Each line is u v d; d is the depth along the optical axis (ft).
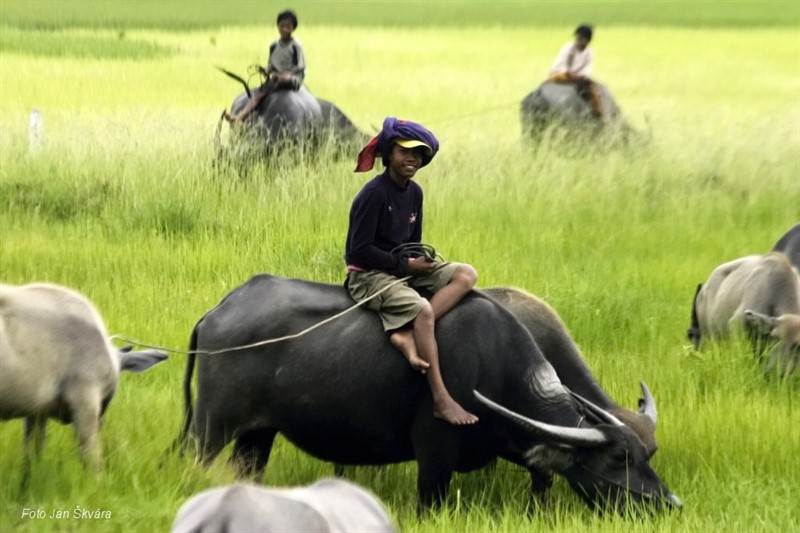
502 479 109.29
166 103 354.33
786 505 101.81
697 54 624.18
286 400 99.76
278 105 214.48
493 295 108.68
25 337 93.20
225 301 102.89
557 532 94.02
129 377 124.77
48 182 203.10
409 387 98.94
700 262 184.44
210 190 204.85
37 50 518.78
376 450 101.24
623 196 217.77
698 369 131.34
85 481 93.35
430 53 588.91
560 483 107.86
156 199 192.44
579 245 190.19
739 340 134.00
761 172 235.40
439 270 101.40
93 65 460.55
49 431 103.45
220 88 406.41
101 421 101.19
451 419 96.73
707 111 362.74
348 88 420.77
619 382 128.67
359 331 99.66
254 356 99.96
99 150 218.59
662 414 119.44
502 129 295.89
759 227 209.67
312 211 195.42
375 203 99.66
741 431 115.96
